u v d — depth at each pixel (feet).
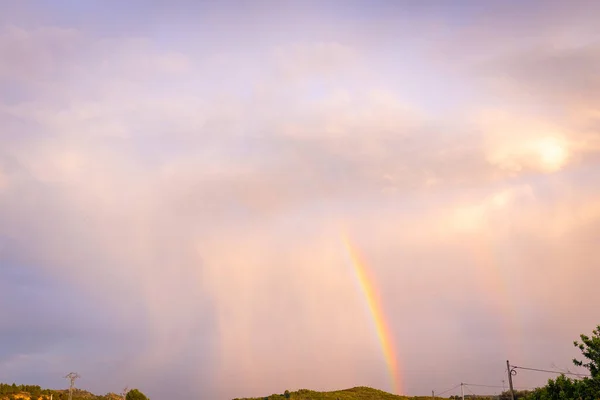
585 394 177.47
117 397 585.63
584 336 182.60
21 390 475.72
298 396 455.22
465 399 464.65
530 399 214.28
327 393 477.77
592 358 181.47
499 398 361.71
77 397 519.19
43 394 484.74
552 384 192.44
